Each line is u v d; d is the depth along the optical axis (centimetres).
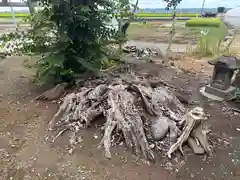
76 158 257
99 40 491
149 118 317
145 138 274
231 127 324
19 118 347
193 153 263
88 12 439
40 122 334
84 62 442
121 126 288
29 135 303
